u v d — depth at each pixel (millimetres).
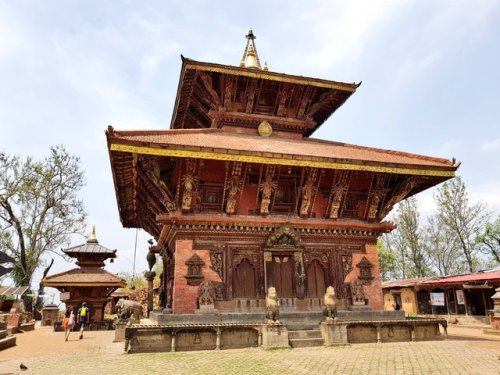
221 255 19375
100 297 36781
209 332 16812
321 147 23516
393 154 24234
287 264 20422
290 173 21375
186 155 17406
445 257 58656
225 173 20141
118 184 21422
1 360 16125
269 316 16922
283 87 25219
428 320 19500
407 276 64625
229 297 18812
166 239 22312
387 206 22625
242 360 13641
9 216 51656
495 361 12906
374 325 18422
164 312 19500
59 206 54750
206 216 19406
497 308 27047
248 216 20234
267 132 24641
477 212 53062
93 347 20594
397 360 13375
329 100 26719
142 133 18453
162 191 18688
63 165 55031
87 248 40000
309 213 21234
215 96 24250
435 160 22828
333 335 17297
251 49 29828
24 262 51719
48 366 14156
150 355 15266
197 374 11336
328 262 21078
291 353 15180
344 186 21547
